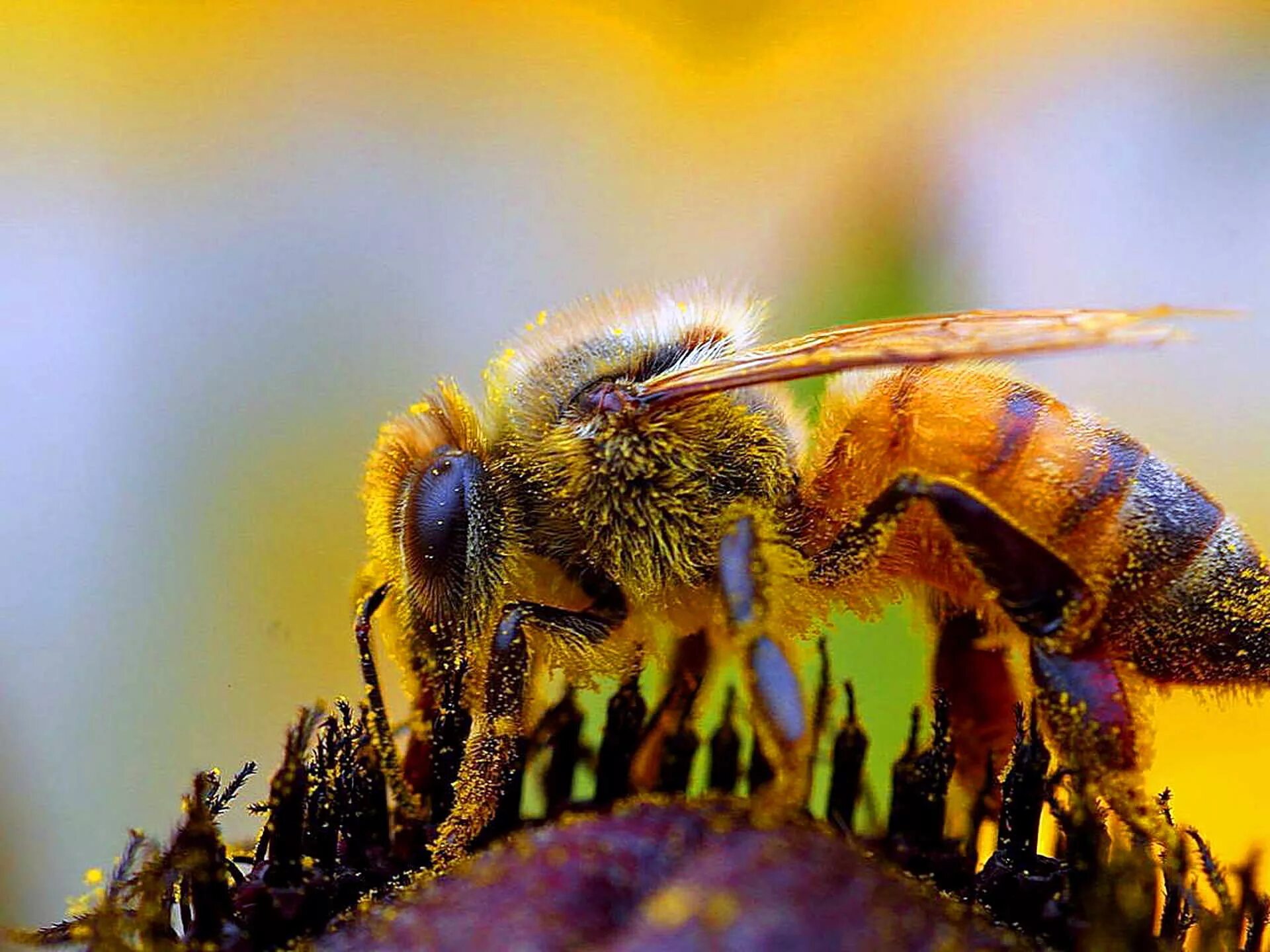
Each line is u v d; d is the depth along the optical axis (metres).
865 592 0.05
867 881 0.05
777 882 0.05
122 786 0.06
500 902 0.05
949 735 0.05
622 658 0.05
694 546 0.05
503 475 0.05
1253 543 0.05
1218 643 0.05
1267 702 0.06
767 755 0.05
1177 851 0.05
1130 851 0.05
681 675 0.05
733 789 0.05
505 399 0.05
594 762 0.05
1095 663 0.05
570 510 0.05
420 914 0.05
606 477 0.05
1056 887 0.05
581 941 0.05
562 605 0.05
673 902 0.05
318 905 0.05
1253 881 0.05
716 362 0.05
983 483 0.05
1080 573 0.05
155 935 0.05
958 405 0.05
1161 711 0.06
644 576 0.05
